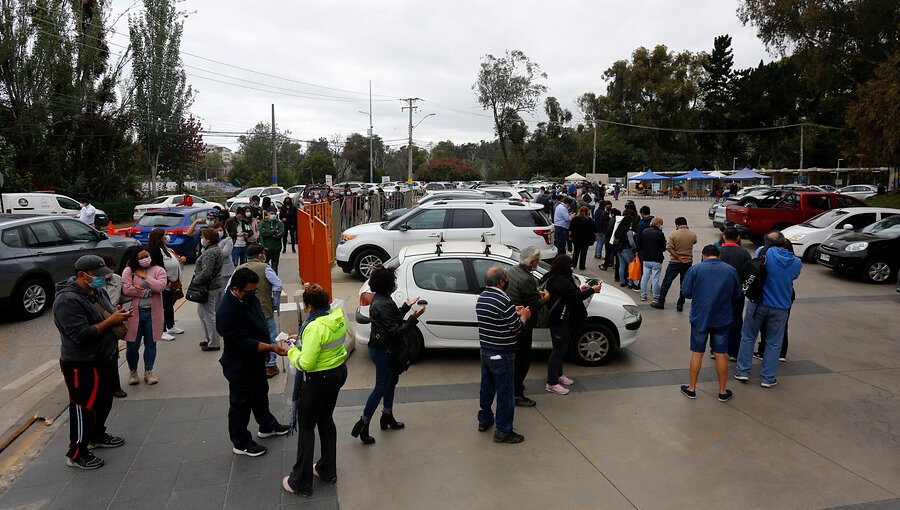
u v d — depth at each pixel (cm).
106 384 495
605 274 1355
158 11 3250
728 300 610
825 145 6350
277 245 1277
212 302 770
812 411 597
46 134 2648
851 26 2769
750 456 503
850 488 453
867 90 2259
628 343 741
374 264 1248
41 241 1005
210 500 435
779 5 2848
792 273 643
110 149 2944
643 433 546
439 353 774
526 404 607
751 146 7238
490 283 518
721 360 618
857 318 966
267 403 530
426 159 9619
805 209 1772
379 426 561
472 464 489
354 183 4681
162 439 532
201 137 3741
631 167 6769
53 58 2584
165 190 4056
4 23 2433
